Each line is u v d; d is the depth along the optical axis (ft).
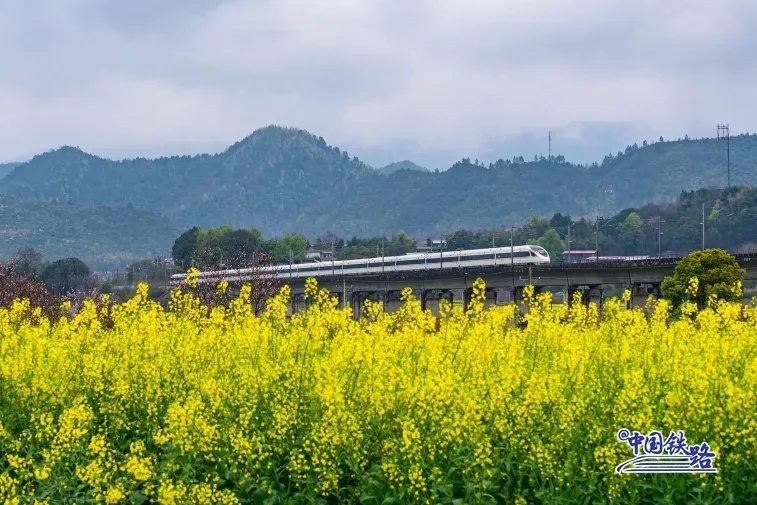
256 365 86.58
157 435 72.90
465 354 87.35
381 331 97.14
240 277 318.24
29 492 67.15
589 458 67.31
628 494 65.62
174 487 64.44
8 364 84.94
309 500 66.90
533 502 66.54
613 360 87.40
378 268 500.74
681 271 269.03
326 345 96.43
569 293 382.63
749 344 93.56
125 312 112.16
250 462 67.77
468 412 67.26
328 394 69.46
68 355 94.84
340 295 491.31
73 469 72.28
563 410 69.26
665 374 80.12
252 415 76.07
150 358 89.76
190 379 84.58
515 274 392.47
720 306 112.37
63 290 618.85
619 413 69.56
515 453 68.54
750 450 66.18
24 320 126.00
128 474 69.72
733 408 67.41
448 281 428.56
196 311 120.88
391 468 65.10
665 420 68.74
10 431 78.33
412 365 83.61
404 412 71.31
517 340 95.55
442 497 65.46
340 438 68.23
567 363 81.76
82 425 75.20
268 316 111.75
